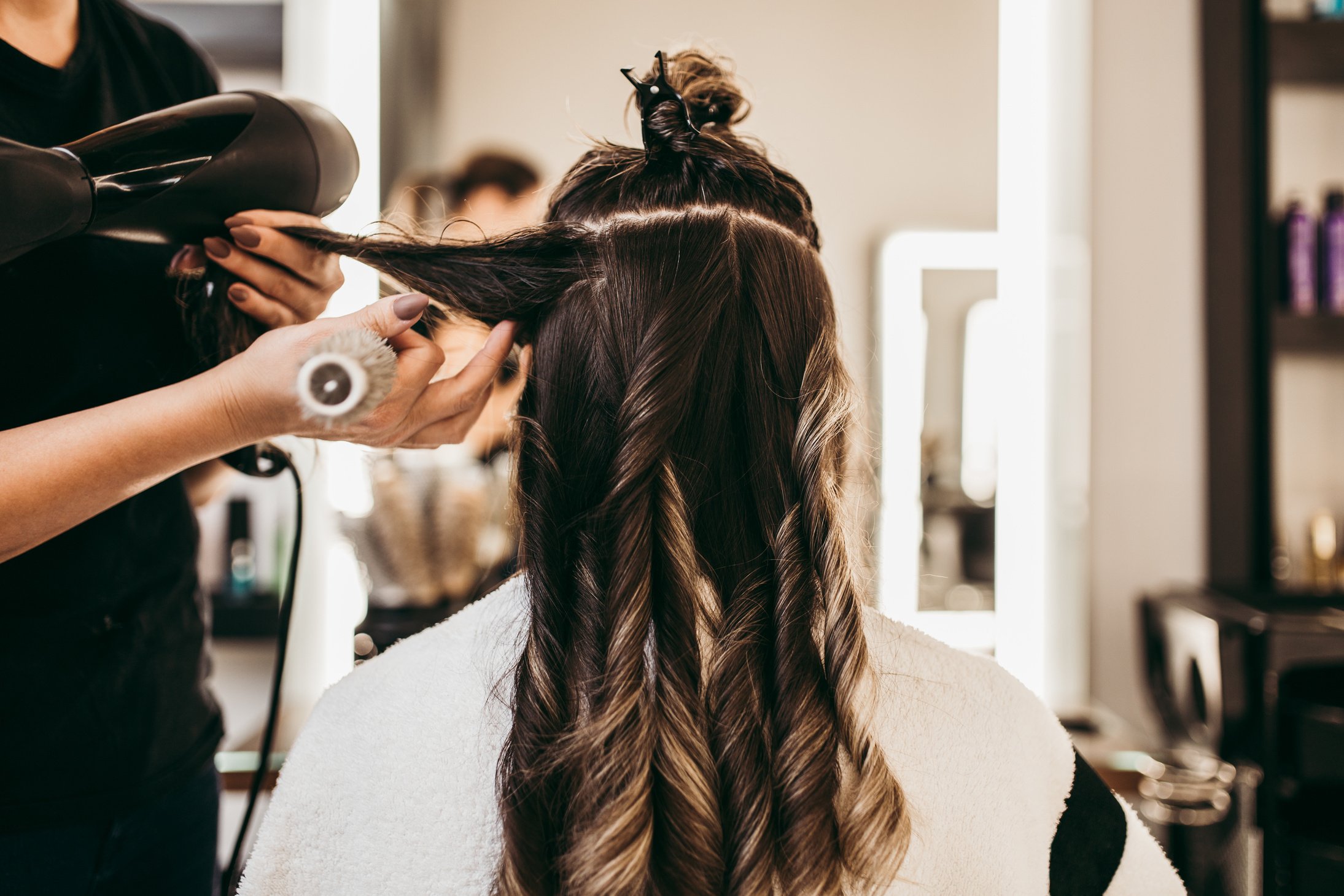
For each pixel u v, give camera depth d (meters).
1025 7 1.51
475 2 1.50
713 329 0.47
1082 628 1.54
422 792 0.44
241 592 1.49
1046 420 1.54
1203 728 1.34
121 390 0.65
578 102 1.50
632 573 0.44
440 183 1.48
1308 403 1.60
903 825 0.43
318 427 0.48
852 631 0.46
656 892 0.41
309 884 0.44
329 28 1.49
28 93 0.62
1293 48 1.47
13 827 0.60
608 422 0.47
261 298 0.57
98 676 0.63
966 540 1.54
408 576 1.21
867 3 1.51
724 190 0.51
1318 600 1.39
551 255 0.50
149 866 0.68
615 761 0.41
